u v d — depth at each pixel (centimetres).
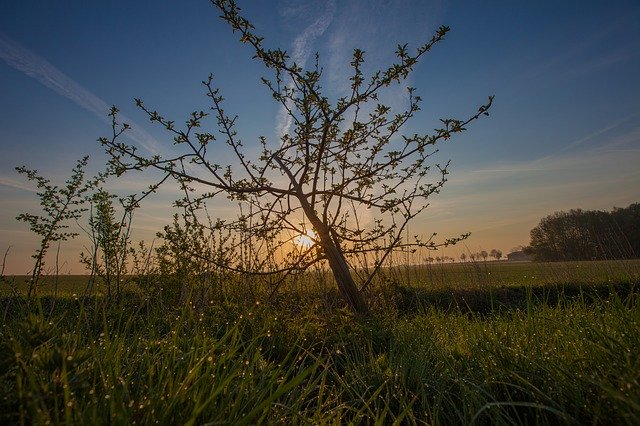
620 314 271
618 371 191
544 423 197
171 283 519
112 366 206
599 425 176
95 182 595
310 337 380
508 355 257
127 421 142
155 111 470
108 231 481
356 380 270
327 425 218
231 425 157
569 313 338
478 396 221
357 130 493
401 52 449
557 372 217
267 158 594
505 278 1283
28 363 167
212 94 508
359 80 470
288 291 571
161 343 253
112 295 425
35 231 523
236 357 295
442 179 548
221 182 514
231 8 409
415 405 246
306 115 480
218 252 557
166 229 486
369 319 428
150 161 470
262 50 427
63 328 256
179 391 167
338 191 532
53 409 152
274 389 242
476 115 461
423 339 354
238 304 446
